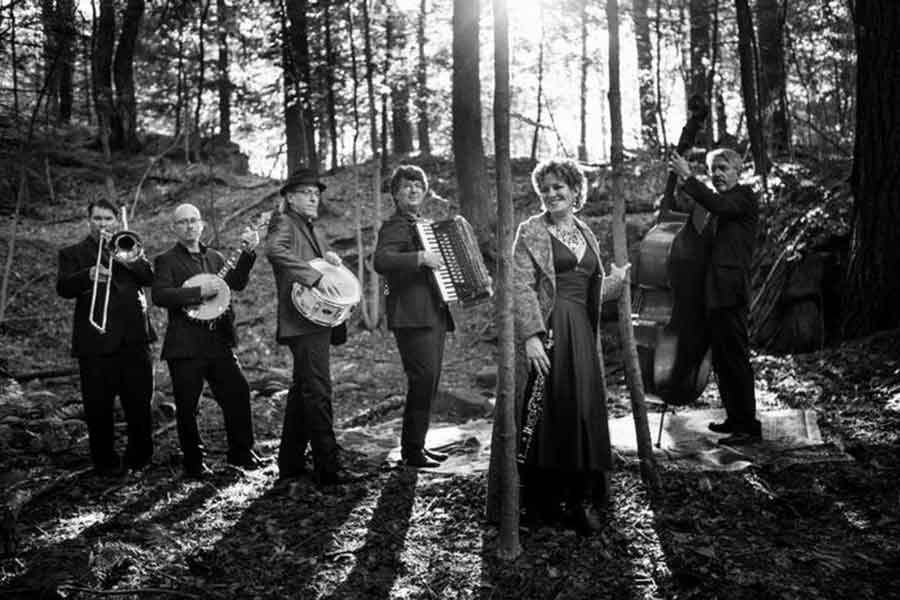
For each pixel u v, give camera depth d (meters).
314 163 13.91
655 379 5.32
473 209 12.50
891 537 4.07
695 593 3.65
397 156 17.44
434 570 3.91
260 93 16.81
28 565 3.96
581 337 4.14
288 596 3.73
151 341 5.67
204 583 3.85
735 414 5.36
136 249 5.48
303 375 5.03
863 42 7.56
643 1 14.96
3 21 9.52
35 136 13.12
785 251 8.73
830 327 8.29
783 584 3.68
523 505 4.36
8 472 5.41
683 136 5.30
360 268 11.67
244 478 5.34
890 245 7.59
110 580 3.85
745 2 10.59
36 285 11.85
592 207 12.61
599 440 4.10
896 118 7.44
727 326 5.26
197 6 13.65
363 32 13.12
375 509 4.58
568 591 3.71
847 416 5.87
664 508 4.40
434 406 7.82
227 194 16.69
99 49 17.98
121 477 5.40
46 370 9.02
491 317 11.27
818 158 10.64
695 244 5.32
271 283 12.95
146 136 19.98
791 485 4.62
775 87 12.16
